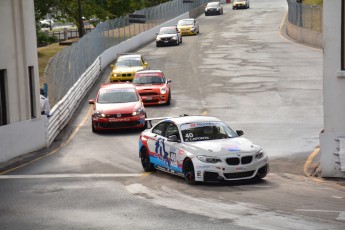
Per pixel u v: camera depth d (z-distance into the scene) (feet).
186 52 196.65
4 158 78.48
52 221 45.24
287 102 117.29
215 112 110.93
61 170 71.31
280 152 79.56
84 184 61.93
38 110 87.97
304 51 184.03
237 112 110.22
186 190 56.95
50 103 115.24
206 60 175.83
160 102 119.44
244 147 59.67
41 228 43.11
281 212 45.27
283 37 222.89
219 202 50.26
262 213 45.16
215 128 63.77
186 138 62.44
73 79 128.98
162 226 42.14
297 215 43.98
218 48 201.26
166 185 60.03
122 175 67.15
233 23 281.54
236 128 96.89
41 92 98.02
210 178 58.49
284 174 66.03
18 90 82.89
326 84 62.59
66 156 81.51
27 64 84.58
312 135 90.12
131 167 72.33
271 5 364.79
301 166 70.44
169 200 52.01
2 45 79.20
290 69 153.79
